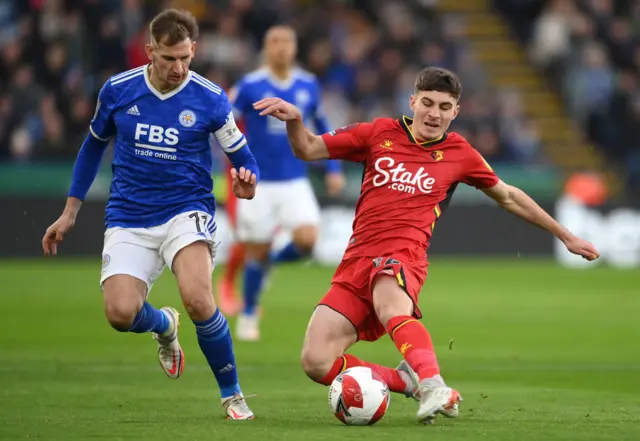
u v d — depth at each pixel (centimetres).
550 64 8656
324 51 7562
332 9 8381
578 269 7056
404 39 7831
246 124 4100
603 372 3044
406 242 2169
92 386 2683
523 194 2275
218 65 7288
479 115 7631
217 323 2088
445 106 2197
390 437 1862
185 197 2153
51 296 5125
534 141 7788
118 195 2162
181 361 2341
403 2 8538
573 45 8538
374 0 8581
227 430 1952
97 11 7162
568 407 2356
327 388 2702
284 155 4084
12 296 5109
